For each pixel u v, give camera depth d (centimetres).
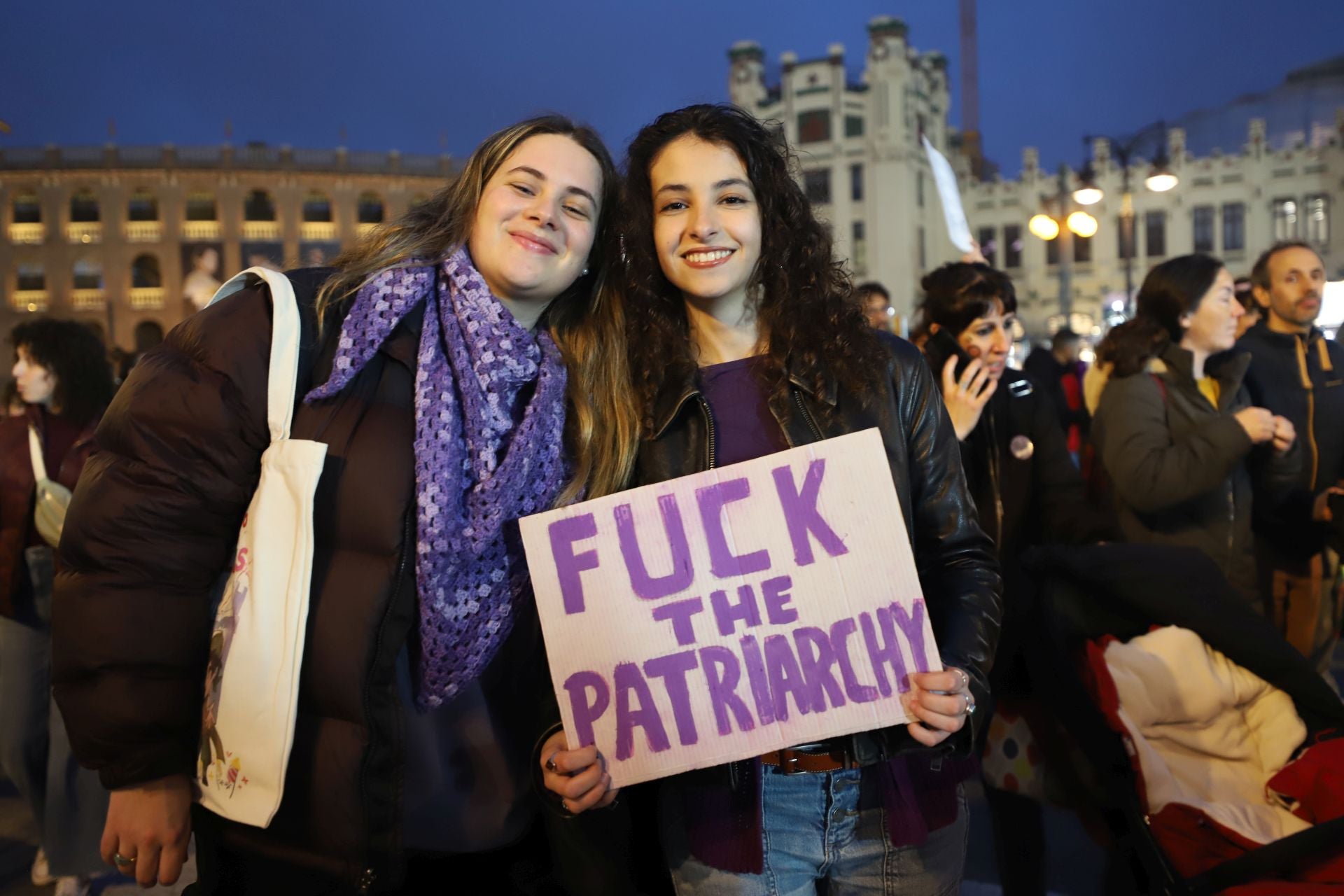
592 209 185
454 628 168
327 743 161
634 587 169
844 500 168
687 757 165
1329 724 233
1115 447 319
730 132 183
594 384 188
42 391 333
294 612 156
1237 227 4519
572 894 193
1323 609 350
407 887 189
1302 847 204
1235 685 237
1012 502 278
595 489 182
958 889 180
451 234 181
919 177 5134
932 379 187
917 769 174
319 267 182
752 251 182
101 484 155
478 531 165
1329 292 898
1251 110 4681
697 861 173
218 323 164
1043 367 742
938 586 180
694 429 182
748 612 168
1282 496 338
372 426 164
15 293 4891
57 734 316
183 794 162
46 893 329
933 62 5534
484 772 189
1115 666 236
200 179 4888
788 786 171
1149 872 219
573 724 167
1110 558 248
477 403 167
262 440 163
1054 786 253
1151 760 227
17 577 319
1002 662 258
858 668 165
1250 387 368
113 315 4878
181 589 157
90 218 4906
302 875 164
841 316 182
